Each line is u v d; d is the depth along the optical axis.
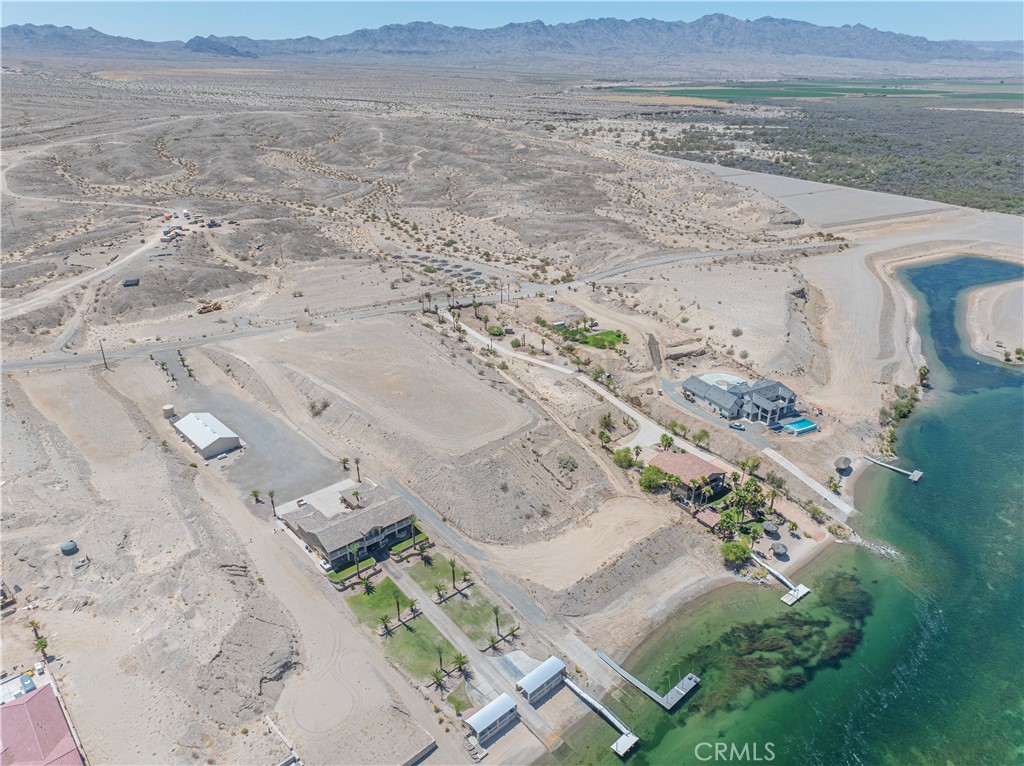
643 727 66.31
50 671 66.88
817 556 89.81
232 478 98.19
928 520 96.94
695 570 86.75
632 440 111.06
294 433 109.25
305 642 72.62
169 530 84.94
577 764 62.56
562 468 100.31
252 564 82.31
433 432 104.19
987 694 71.19
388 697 66.88
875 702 70.00
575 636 76.06
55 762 57.09
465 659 71.06
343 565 83.00
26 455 98.31
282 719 64.25
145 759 59.25
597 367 129.38
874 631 78.62
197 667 66.50
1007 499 101.44
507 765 62.06
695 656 74.62
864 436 115.19
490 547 87.38
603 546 88.00
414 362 126.69
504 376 126.69
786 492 100.75
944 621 80.25
